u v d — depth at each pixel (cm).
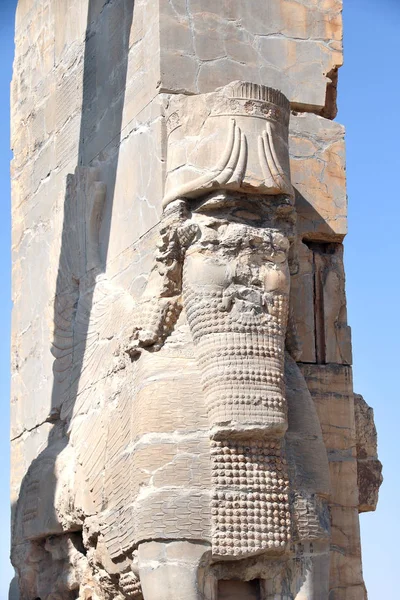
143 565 881
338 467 1004
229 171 903
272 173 912
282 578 893
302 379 945
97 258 1071
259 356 887
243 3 1030
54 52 1224
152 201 983
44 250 1209
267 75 1030
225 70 1012
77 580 1048
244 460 878
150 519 877
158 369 905
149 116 999
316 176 1037
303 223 1024
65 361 1106
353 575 993
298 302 1017
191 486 874
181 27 1003
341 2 1067
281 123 931
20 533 1128
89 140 1119
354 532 1000
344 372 1020
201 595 868
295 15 1048
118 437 944
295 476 901
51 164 1212
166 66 991
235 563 884
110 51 1088
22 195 1286
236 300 895
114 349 989
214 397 877
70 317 1105
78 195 1105
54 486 1062
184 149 923
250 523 870
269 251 912
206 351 888
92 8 1135
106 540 952
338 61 1057
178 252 920
